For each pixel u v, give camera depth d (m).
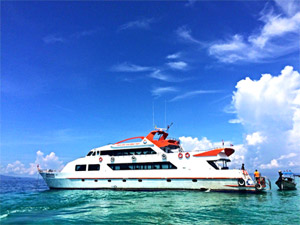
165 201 20.06
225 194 23.59
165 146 29.44
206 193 24.30
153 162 27.66
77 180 29.95
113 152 30.22
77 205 18.88
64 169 31.42
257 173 24.80
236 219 13.95
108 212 16.06
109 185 28.53
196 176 25.59
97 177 29.12
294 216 14.61
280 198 21.36
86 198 22.48
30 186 44.69
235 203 18.95
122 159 28.95
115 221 13.74
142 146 28.70
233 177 24.28
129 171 28.08
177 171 26.42
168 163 27.14
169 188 26.41
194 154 26.30
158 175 26.92
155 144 28.72
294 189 28.56
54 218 14.61
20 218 14.71
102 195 24.31
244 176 24.12
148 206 17.97
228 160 26.03
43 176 32.06
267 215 14.88
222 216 14.67
